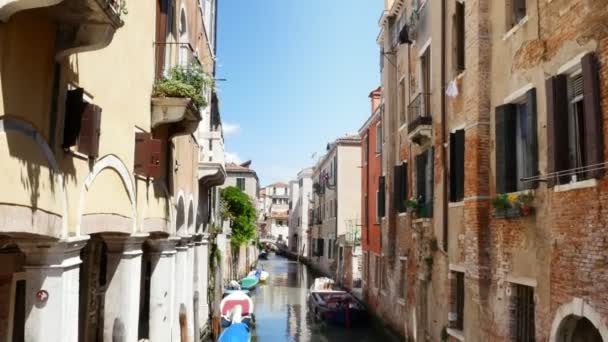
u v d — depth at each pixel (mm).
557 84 7496
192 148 13867
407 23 16203
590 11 6824
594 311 6512
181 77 9250
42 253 5090
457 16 11727
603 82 6527
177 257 12367
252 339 20047
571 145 7438
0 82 3945
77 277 5734
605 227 6355
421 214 13828
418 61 15117
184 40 11641
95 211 6254
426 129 13344
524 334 8562
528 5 8547
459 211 11094
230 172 53375
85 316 9789
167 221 10148
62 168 5223
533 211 8102
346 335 20594
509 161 8992
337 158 37469
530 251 8211
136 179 7961
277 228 100000
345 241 31641
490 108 9945
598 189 6512
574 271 6980
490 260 9680
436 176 12750
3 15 3857
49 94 4859
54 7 4605
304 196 64562
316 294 25328
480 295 9680
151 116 8766
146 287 14414
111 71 6672
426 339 13461
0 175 3967
